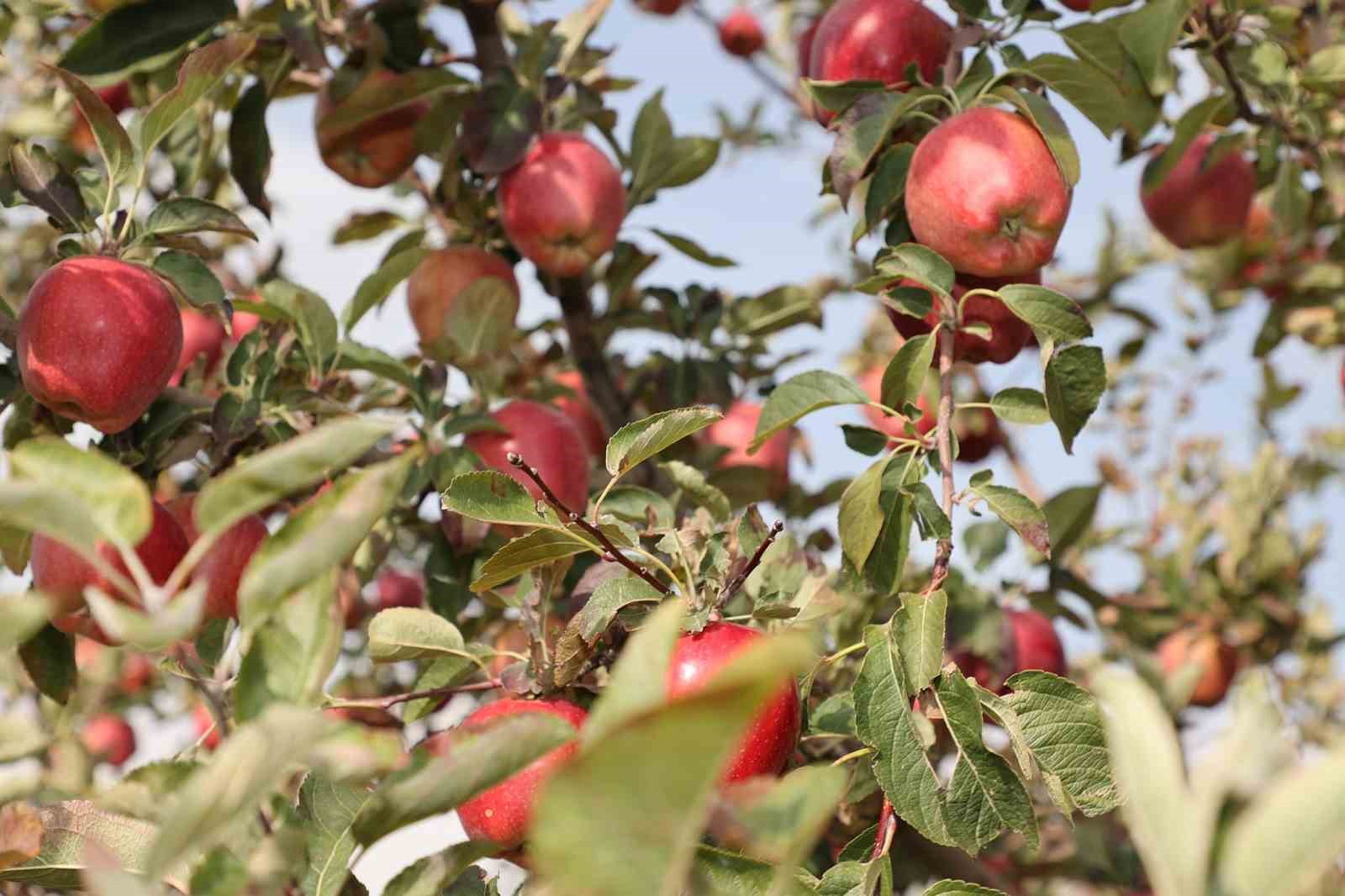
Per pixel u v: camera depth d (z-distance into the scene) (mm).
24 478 1123
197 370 3291
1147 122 3186
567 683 2197
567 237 3764
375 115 3766
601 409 4203
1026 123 2701
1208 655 4879
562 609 3125
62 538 1070
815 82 2889
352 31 3660
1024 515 2355
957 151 2654
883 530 2551
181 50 3416
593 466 4000
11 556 2662
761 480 3973
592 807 769
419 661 2920
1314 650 5035
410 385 3307
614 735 741
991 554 4125
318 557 1119
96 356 2533
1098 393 2439
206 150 3676
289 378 3287
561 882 780
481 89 3723
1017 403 2523
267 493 1095
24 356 2570
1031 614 3865
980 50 2877
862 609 3379
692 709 732
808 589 2549
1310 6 3939
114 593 2486
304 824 1547
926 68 3010
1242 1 3439
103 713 4938
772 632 2477
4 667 3648
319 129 3832
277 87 3607
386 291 3275
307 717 1065
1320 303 4727
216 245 4578
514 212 3766
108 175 2721
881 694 2146
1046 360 2422
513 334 3641
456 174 3881
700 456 3979
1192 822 818
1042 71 2809
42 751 3301
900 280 2801
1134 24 3045
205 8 3430
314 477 1108
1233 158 4258
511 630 3514
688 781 761
